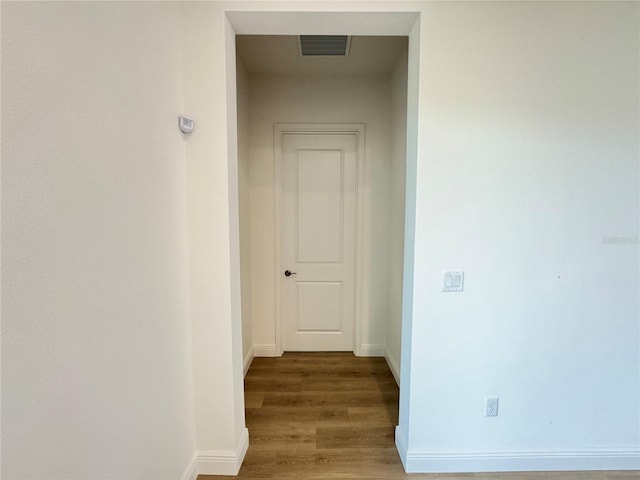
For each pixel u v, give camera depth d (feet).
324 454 6.33
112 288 3.57
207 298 5.56
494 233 5.51
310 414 7.59
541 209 5.49
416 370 5.74
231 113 5.52
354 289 10.57
